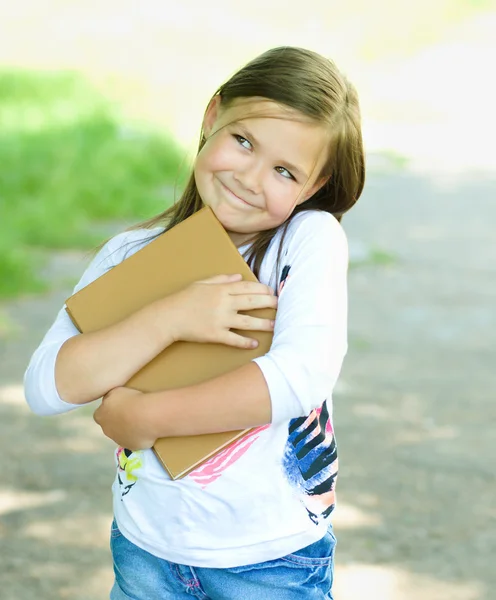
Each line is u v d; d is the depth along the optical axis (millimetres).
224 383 1819
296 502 1972
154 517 1974
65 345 1944
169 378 1928
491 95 20406
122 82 17656
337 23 25438
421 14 26281
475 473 4531
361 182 2088
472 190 12797
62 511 4035
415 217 10977
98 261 2209
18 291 7242
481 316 7285
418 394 5578
